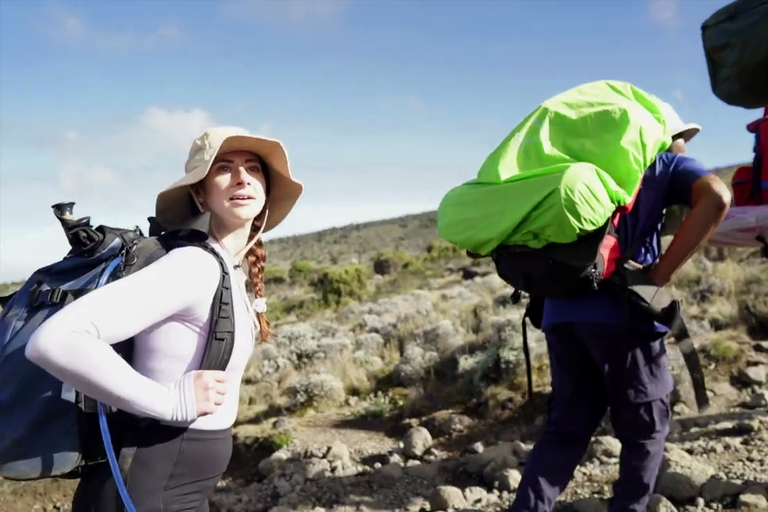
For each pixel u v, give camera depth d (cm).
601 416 315
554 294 274
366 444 649
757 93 212
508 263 277
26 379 187
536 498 296
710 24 218
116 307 177
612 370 289
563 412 310
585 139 269
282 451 639
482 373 752
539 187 253
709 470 412
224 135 219
